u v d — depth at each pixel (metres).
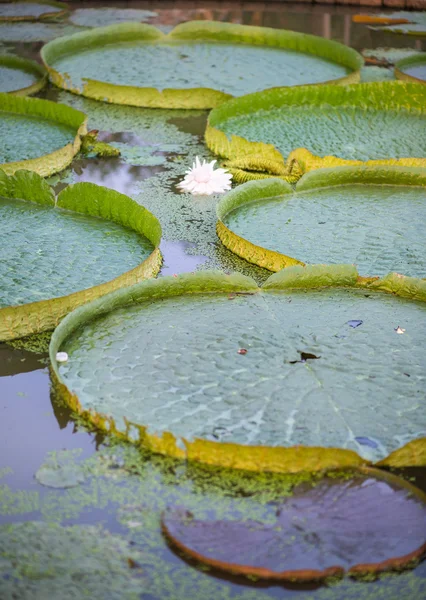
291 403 2.14
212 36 6.10
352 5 7.32
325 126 4.43
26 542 1.77
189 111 4.83
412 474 1.98
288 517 1.82
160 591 1.66
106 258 2.89
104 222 3.20
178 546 1.75
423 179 3.60
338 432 2.04
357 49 6.04
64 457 2.03
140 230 3.09
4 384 2.33
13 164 3.67
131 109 4.82
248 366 2.29
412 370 2.29
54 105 4.34
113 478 1.96
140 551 1.75
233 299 2.66
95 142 4.12
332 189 3.61
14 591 1.64
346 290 2.74
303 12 7.14
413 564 1.71
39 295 2.62
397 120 4.53
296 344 2.40
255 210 3.37
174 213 3.50
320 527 1.79
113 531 1.81
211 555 1.72
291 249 3.00
